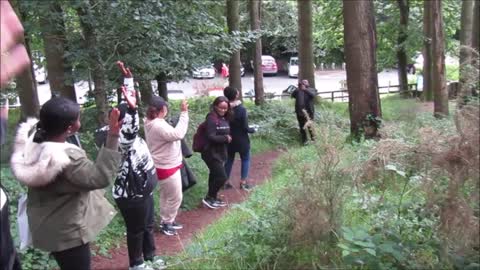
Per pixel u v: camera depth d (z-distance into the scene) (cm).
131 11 790
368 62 1062
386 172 353
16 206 532
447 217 314
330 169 366
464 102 330
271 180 825
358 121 1066
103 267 546
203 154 769
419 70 4012
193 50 955
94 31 809
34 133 318
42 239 324
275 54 5106
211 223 643
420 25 2717
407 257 337
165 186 627
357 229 357
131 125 424
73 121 318
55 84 1076
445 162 316
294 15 3011
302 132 1433
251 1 1939
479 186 312
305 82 1421
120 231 642
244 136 865
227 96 855
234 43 1036
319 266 353
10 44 140
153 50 859
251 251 397
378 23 2888
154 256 506
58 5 821
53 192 320
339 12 2820
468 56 351
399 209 359
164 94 1138
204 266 415
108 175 316
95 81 858
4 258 191
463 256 324
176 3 898
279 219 396
